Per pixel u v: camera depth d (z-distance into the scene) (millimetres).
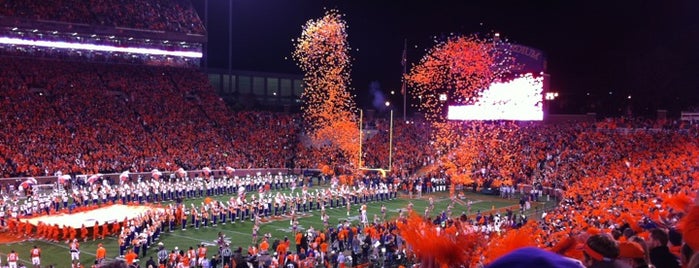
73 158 60438
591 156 63844
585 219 26656
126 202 52594
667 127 66188
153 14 78438
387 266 33469
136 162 63656
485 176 66812
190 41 79812
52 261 34625
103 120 66812
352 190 58469
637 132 66312
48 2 71188
